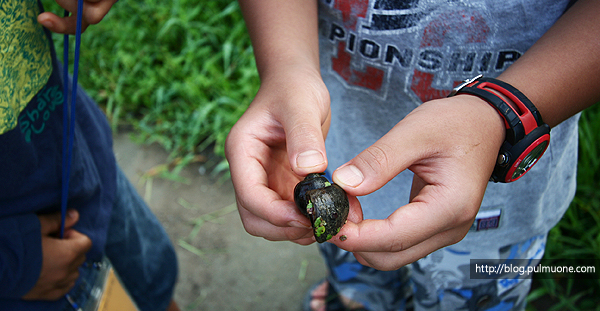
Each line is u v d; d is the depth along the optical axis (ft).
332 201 0.62
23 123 0.72
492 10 0.69
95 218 0.90
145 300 1.12
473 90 0.63
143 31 2.30
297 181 0.77
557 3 0.69
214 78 2.14
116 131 2.09
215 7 2.39
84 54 2.27
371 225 0.61
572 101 0.63
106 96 2.21
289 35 0.76
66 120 0.74
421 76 0.78
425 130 0.60
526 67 0.63
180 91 2.11
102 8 0.69
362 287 1.15
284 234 0.70
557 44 0.62
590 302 1.39
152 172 1.90
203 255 1.61
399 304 1.18
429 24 0.73
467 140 0.60
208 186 1.85
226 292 1.50
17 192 0.73
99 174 0.94
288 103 0.67
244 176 0.67
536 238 0.91
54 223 0.80
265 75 0.75
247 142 0.70
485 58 0.74
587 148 1.53
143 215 1.10
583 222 1.52
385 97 0.84
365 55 0.81
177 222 1.72
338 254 1.09
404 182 0.90
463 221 0.61
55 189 0.80
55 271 0.77
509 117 0.60
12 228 0.72
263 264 1.58
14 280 0.71
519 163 0.63
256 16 0.79
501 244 0.88
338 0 0.78
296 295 1.49
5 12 0.65
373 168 0.59
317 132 0.63
